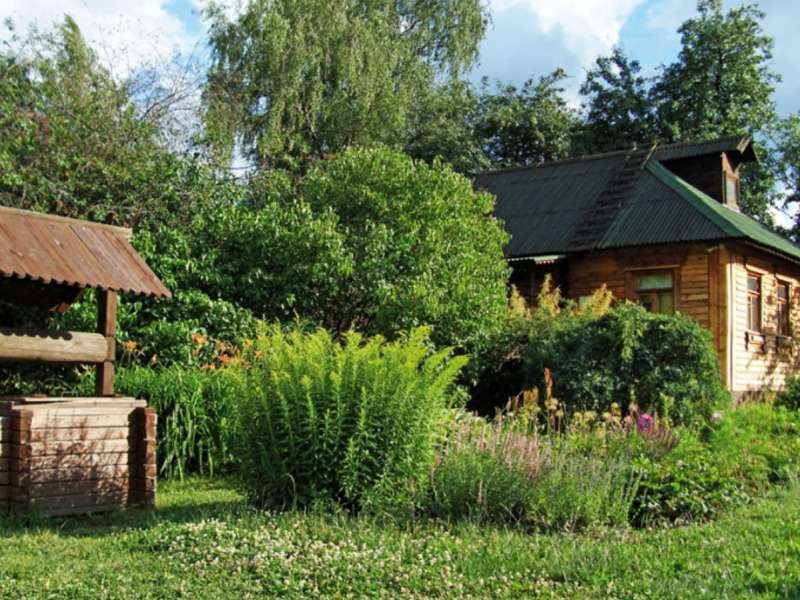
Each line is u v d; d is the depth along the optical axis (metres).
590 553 6.29
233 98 22.53
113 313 8.69
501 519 7.45
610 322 14.55
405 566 5.82
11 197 13.65
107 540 6.50
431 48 29.50
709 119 32.22
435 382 7.96
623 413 13.73
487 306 14.78
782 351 21.17
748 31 31.95
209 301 12.45
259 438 7.62
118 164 14.75
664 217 19.41
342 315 14.32
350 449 7.33
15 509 7.32
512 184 24.22
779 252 20.02
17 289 10.53
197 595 5.12
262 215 13.68
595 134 33.47
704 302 18.55
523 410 10.41
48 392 11.65
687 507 8.12
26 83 16.52
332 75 25.64
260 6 24.16
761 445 11.43
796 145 32.44
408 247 14.16
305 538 6.49
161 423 9.92
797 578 5.68
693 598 5.20
